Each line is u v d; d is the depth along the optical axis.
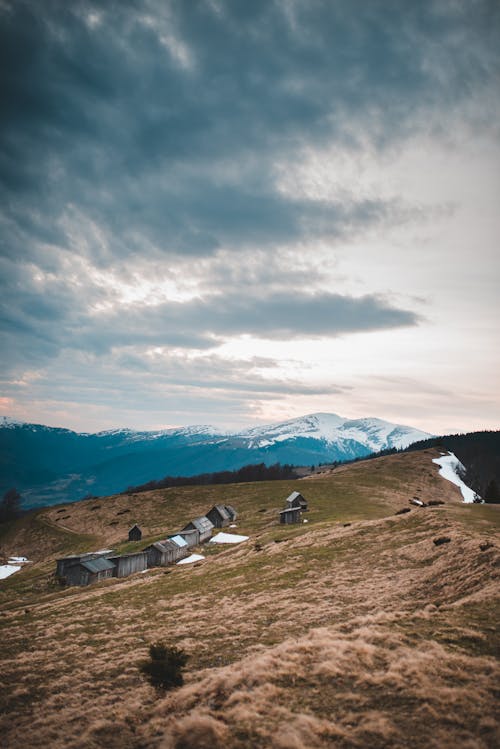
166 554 73.69
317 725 14.48
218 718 16.11
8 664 28.53
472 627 21.75
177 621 35.25
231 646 27.08
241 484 133.50
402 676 17.11
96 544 96.88
